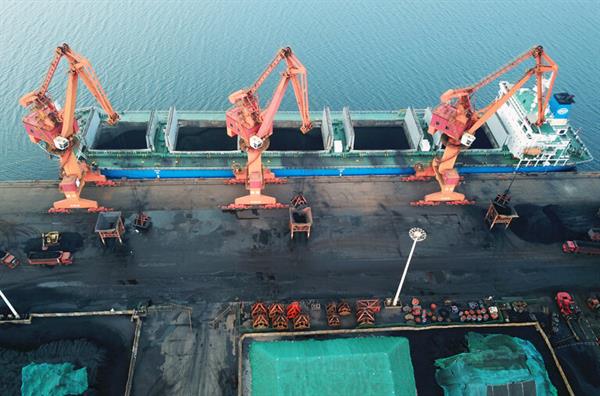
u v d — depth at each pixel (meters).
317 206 61.28
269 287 52.00
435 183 65.50
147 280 51.88
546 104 60.81
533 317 50.50
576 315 50.78
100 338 46.53
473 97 90.94
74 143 57.19
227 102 87.12
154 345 46.28
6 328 46.97
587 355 47.59
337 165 65.50
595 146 80.88
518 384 43.09
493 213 59.09
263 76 54.41
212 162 64.88
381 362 43.31
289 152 66.00
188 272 52.94
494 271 54.97
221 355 45.97
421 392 43.88
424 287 52.91
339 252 56.03
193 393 43.28
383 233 58.47
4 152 75.19
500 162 67.38
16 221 57.19
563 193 64.75
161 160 64.94
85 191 61.47
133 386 43.31
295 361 42.94
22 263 52.91
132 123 71.75
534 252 57.19
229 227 58.06
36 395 41.53
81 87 87.06
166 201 60.75
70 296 50.03
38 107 53.81
